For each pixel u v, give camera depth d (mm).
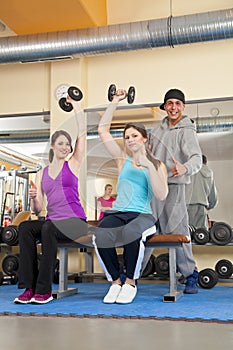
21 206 7109
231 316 2240
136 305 2654
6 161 9398
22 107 5531
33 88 5527
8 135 7758
